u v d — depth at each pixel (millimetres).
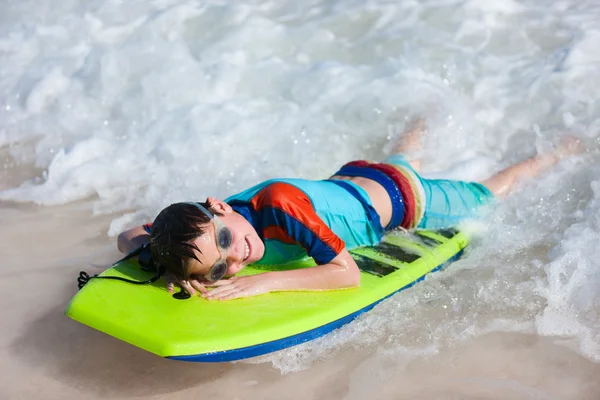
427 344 3623
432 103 5645
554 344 3549
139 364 3637
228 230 3604
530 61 5863
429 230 4613
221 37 6594
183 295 3664
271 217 3855
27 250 4656
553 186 4879
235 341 3352
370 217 4332
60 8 7398
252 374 3520
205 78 6168
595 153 5105
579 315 3721
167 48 6488
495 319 3764
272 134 5594
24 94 6434
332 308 3682
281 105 5875
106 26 7070
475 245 4527
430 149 5441
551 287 3906
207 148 5488
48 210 5152
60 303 4105
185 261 3521
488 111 5590
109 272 3873
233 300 3664
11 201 5293
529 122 5473
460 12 6293
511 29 6125
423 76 5863
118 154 5605
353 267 3895
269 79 6090
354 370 3482
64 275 4367
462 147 5457
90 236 4789
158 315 3496
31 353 3717
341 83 5906
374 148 5516
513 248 4395
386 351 3594
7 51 6980
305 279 3811
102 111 6160
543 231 4520
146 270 3887
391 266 4137
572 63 5660
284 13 6773
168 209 3623
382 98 5715
